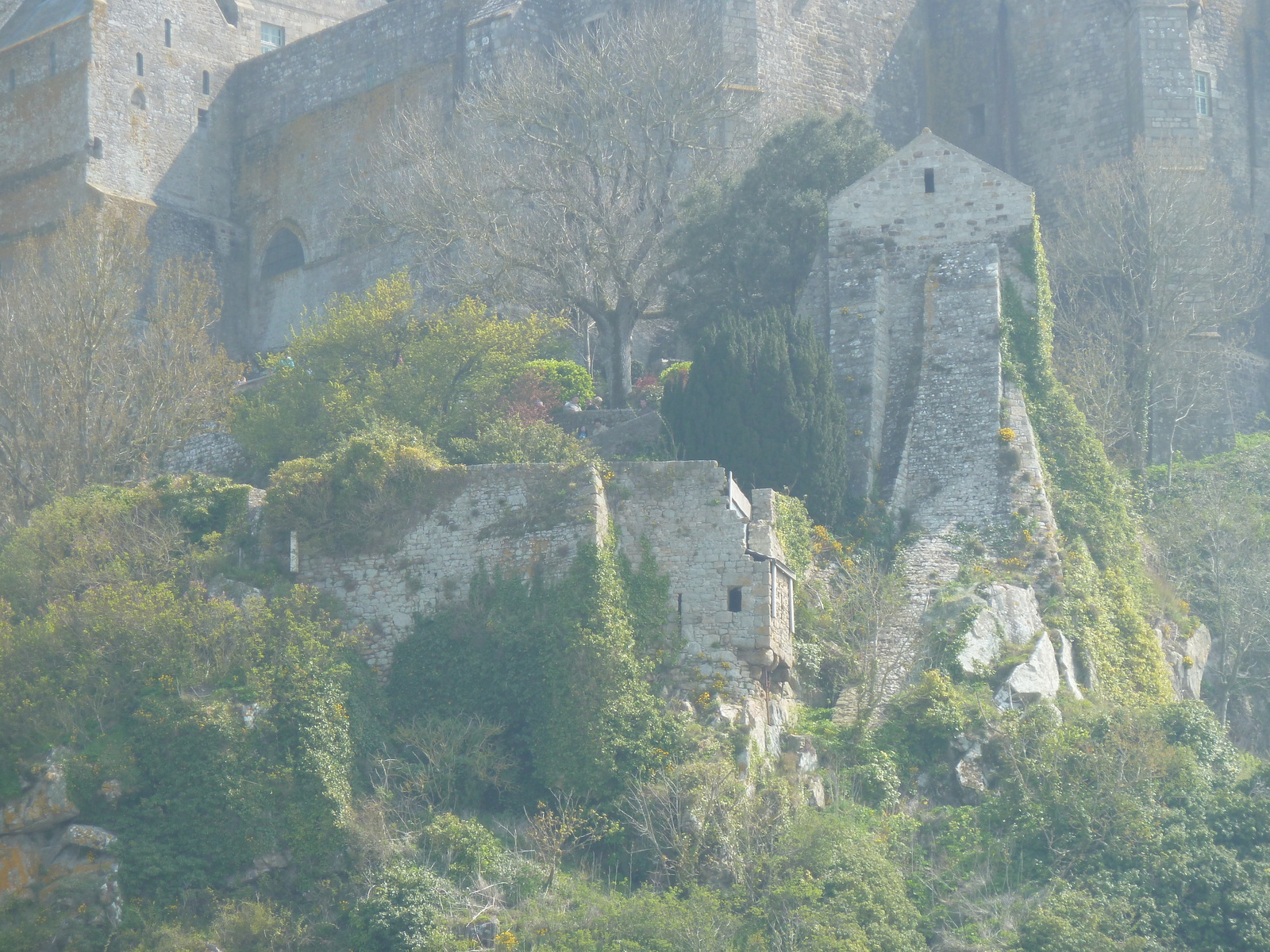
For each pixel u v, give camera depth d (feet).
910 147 473.67
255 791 319.47
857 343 458.09
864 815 343.87
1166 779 352.08
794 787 341.82
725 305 483.51
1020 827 344.08
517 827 325.62
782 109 593.83
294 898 314.55
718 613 346.95
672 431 424.46
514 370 454.40
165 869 312.50
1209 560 473.67
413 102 644.27
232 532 368.48
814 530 405.59
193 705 325.42
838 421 423.23
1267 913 322.96
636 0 609.42
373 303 470.80
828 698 374.63
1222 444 548.72
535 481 355.56
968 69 633.20
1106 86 603.26
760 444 414.62
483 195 528.63
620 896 314.35
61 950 302.86
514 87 554.05
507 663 342.64
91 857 312.50
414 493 361.30
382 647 352.69
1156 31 593.01
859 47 621.31
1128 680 412.16
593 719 332.19
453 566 354.74
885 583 395.14
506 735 338.95
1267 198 605.73
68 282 469.57
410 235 595.88
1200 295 546.26
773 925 310.45
